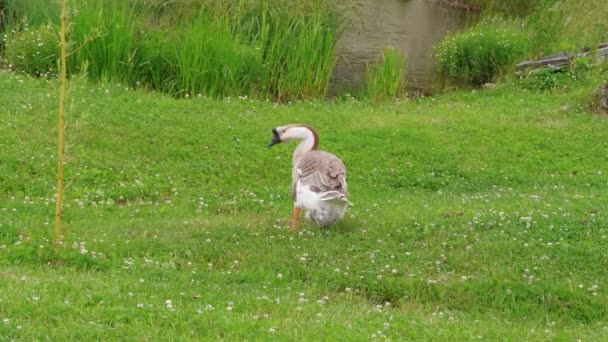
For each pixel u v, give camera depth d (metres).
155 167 15.90
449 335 9.00
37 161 15.16
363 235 12.42
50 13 23.20
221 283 10.40
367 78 24.73
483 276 11.09
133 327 8.33
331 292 10.59
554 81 24.17
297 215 12.73
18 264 10.38
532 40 26.55
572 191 15.88
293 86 23.41
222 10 24.17
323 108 21.95
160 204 14.28
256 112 20.53
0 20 23.80
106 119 18.09
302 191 12.30
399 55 25.78
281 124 19.52
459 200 15.01
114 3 22.30
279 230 12.62
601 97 21.66
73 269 10.29
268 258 11.34
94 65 21.55
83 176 14.85
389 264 11.35
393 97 23.97
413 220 13.20
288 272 10.97
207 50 22.22
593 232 12.58
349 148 18.16
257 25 24.36
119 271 10.43
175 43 22.78
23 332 7.96
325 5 25.16
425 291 10.70
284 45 23.81
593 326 10.12
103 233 12.07
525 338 9.24
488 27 28.59
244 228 12.69
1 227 11.69
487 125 20.23
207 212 13.96
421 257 11.62
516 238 12.34
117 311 8.71
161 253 11.38
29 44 21.70
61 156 10.88
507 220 13.16
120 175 15.27
